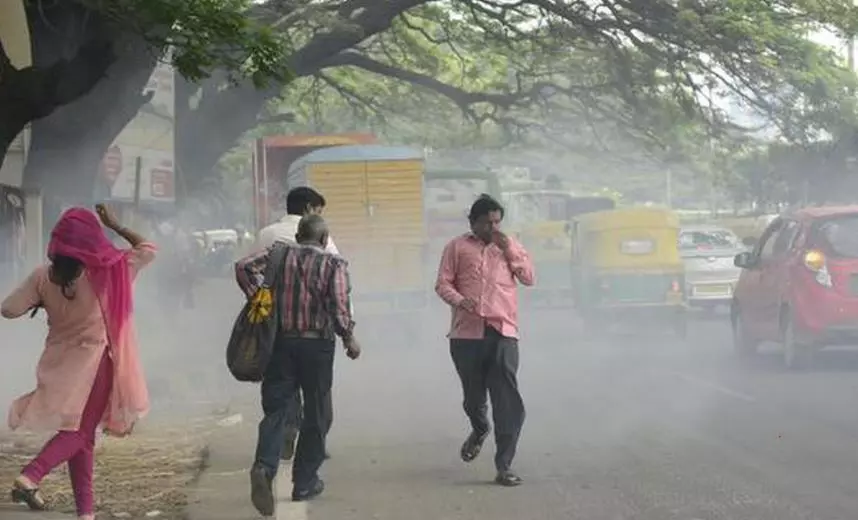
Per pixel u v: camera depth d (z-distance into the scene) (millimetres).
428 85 36688
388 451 11141
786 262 16531
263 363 8367
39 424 7629
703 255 27266
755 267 17797
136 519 8555
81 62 13023
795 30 29703
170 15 12562
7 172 22312
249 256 8758
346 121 47750
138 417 7824
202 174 32031
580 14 30500
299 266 8602
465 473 10008
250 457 11039
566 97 36656
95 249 7711
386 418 13281
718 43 29016
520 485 9430
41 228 18875
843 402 13344
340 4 29594
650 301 21953
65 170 19500
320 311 8633
